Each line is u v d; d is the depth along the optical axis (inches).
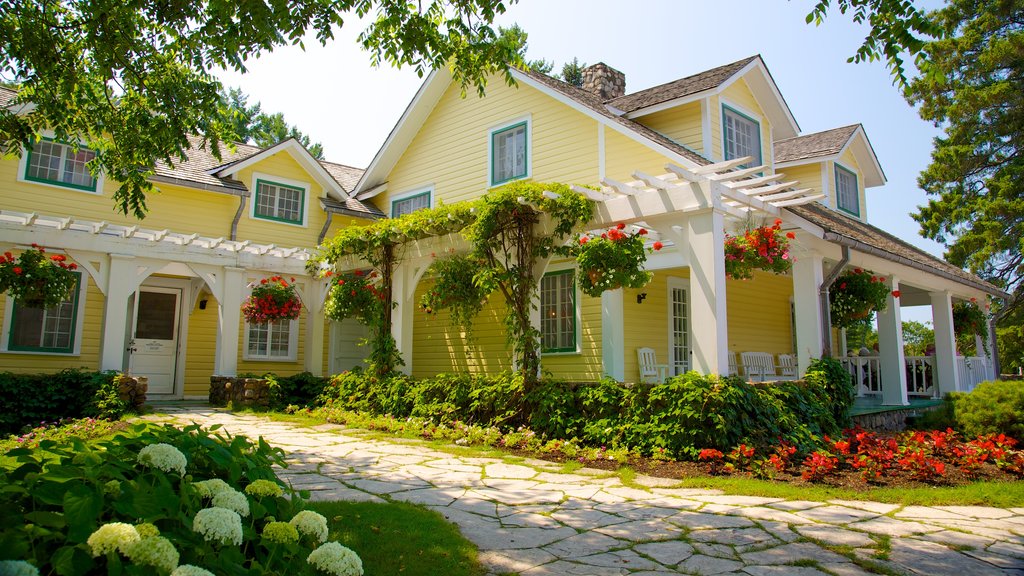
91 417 362.9
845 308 385.4
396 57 265.7
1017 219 860.6
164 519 88.3
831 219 463.5
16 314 459.8
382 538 146.1
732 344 514.0
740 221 331.9
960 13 893.2
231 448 112.6
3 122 272.5
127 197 302.5
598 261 292.4
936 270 447.8
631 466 247.1
